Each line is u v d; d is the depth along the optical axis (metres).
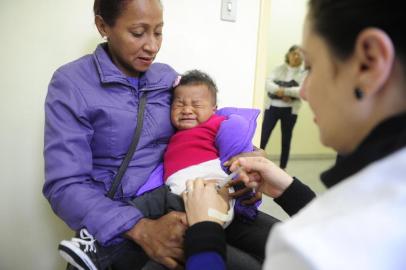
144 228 0.76
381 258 0.27
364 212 0.29
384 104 0.36
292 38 3.65
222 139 0.94
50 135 0.83
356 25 0.35
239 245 0.91
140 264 0.82
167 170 0.95
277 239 0.32
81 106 0.84
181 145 0.96
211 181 0.82
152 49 0.87
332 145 0.43
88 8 1.08
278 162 3.77
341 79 0.38
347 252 0.27
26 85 1.07
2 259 1.16
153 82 0.97
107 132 0.88
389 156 0.32
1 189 1.11
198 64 1.28
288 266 0.30
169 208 0.86
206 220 0.61
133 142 0.92
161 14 0.86
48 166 0.81
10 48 1.03
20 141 1.10
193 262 0.54
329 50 0.38
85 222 0.76
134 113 0.91
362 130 0.39
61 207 0.79
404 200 0.28
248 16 1.32
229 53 1.32
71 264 0.83
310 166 3.66
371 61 0.34
